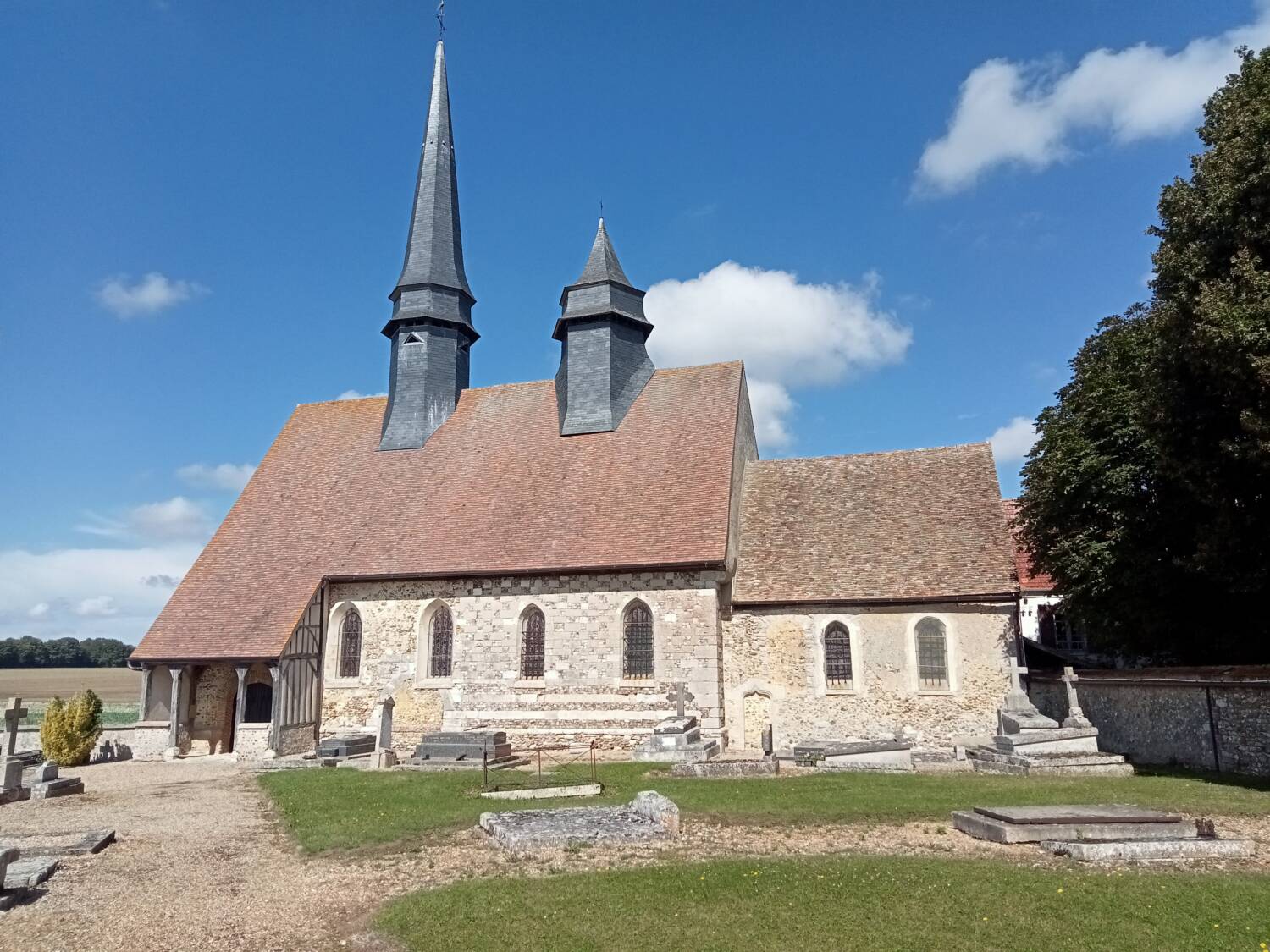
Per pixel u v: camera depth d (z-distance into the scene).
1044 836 10.70
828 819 12.30
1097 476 20.77
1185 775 15.40
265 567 25.89
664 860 10.59
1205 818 11.55
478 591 23.88
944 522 23.75
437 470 27.56
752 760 17.53
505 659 23.33
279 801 15.75
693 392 27.45
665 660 22.08
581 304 28.31
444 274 30.19
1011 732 19.31
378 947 8.15
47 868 10.69
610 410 27.09
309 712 24.11
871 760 18.55
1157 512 19.97
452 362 29.91
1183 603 20.42
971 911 8.30
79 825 13.95
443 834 12.20
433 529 25.41
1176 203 17.44
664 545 22.59
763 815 12.59
